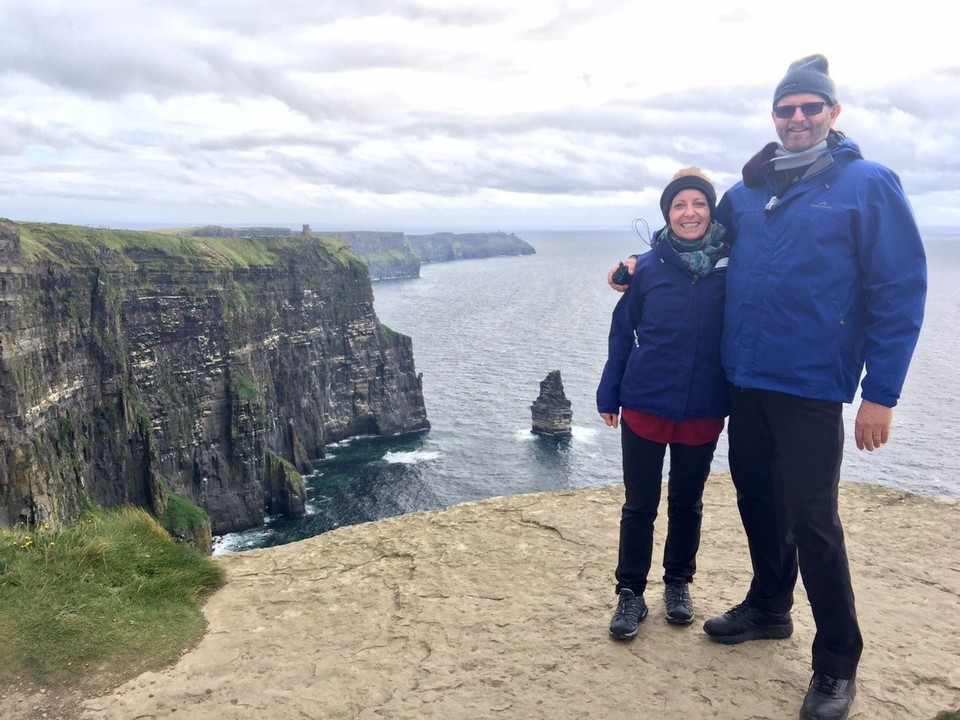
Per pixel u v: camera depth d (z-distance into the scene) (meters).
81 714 2.40
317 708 2.41
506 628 2.85
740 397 2.46
